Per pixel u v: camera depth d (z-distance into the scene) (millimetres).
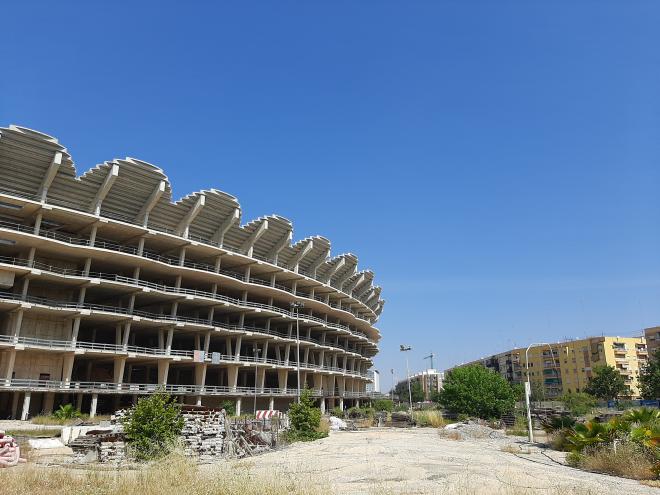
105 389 49125
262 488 11352
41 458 20609
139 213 53562
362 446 26094
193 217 55938
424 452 23250
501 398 54125
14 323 47250
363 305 91750
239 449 23984
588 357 112000
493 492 12094
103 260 52312
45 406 47125
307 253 72125
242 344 70062
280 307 73750
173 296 55500
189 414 22812
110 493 10969
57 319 50438
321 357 77438
